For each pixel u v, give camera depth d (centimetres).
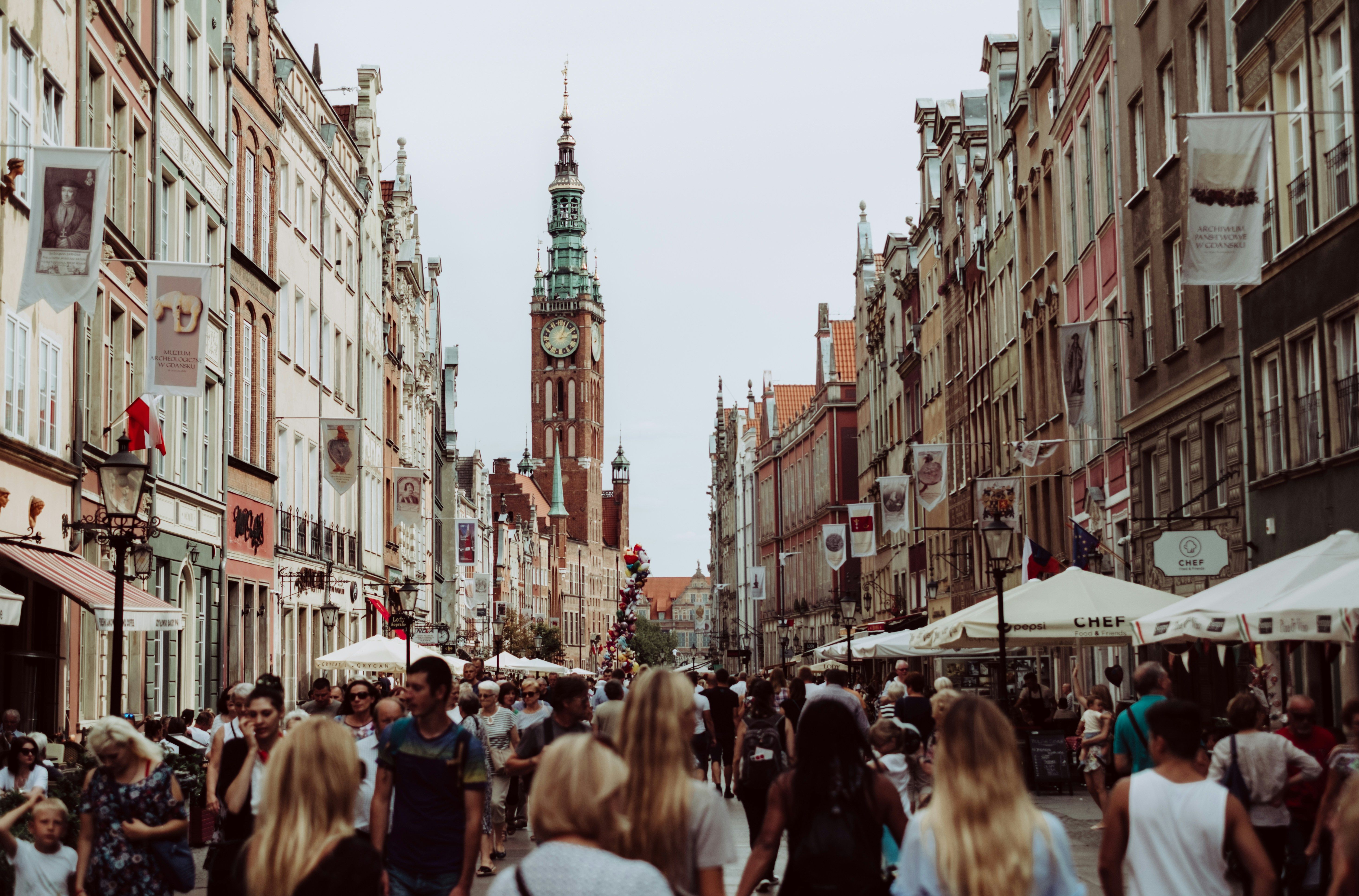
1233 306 2603
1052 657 4219
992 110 4966
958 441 5706
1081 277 3778
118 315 2966
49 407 2552
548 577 19250
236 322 3925
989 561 2423
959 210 5638
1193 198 1808
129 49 2941
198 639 3519
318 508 4900
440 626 7056
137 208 3089
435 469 8025
